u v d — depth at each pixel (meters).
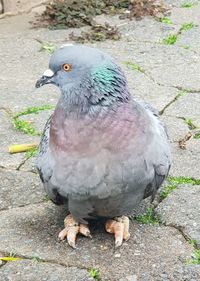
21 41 1.55
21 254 0.86
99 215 0.86
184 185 1.00
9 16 1.68
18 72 1.41
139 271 0.82
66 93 0.80
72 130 0.79
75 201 0.82
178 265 0.83
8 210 0.95
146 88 1.32
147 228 0.90
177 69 1.39
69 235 0.87
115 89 0.79
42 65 1.43
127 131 0.79
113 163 0.79
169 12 1.67
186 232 0.89
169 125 1.17
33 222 0.92
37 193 0.99
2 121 1.21
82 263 0.84
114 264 0.83
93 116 0.79
